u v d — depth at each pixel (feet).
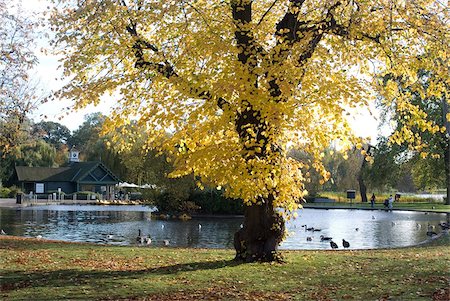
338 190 272.31
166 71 39.81
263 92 35.58
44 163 277.85
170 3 40.22
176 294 32.17
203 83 35.91
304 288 33.83
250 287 34.24
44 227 110.83
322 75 38.96
